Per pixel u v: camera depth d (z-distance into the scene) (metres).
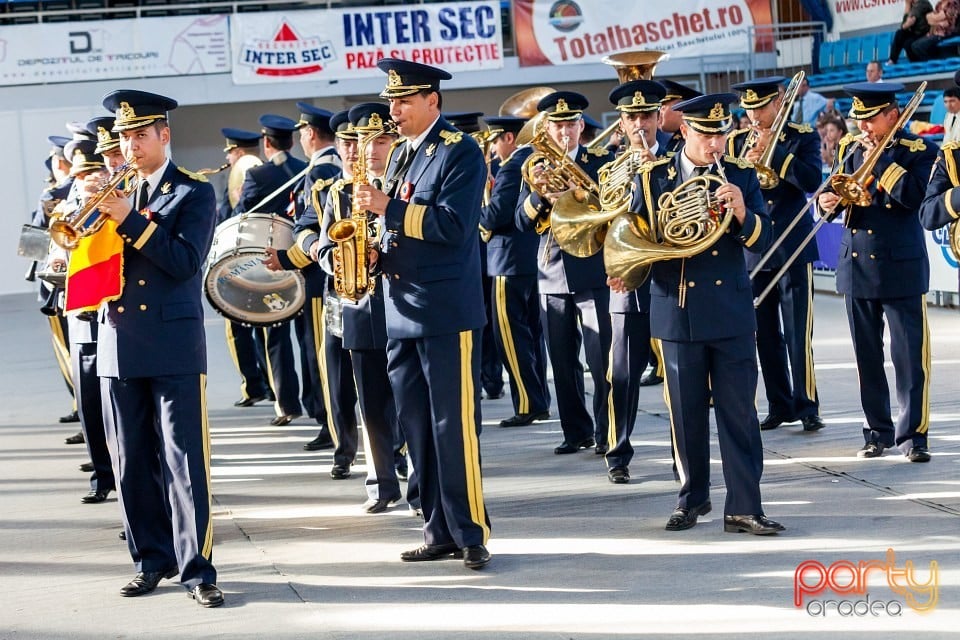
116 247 4.89
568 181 6.68
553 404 9.19
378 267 5.33
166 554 5.30
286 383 8.75
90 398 6.71
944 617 4.52
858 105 6.68
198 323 5.09
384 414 6.33
